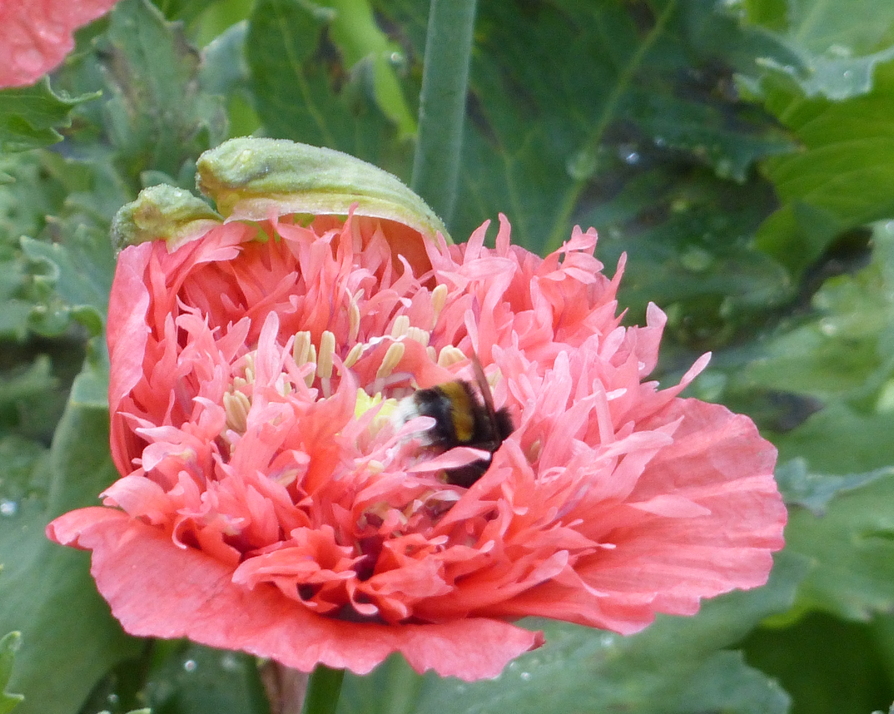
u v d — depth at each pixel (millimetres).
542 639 184
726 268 274
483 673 179
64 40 188
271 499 193
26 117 209
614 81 274
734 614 251
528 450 210
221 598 185
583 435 209
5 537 240
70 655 237
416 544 192
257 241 221
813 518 274
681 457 211
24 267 256
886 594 267
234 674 261
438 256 221
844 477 252
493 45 275
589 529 201
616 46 272
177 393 206
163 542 187
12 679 231
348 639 184
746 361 273
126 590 181
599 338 218
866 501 273
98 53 257
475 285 224
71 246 249
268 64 274
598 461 198
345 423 196
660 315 219
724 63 268
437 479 220
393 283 229
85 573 239
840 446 275
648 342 218
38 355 256
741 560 196
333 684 207
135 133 260
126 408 200
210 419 195
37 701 233
